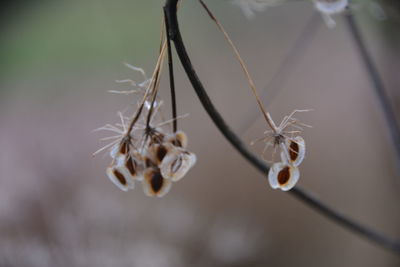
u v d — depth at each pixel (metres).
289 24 1.26
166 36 0.31
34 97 1.16
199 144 0.93
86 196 0.50
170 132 0.33
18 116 1.05
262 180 0.85
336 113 0.99
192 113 1.02
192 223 0.56
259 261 0.71
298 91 1.04
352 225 0.38
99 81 1.21
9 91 1.21
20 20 1.28
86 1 1.44
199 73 1.17
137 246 0.48
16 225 0.49
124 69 1.25
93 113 1.07
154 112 0.32
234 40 1.26
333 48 1.15
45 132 0.93
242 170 0.86
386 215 0.76
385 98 0.41
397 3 0.44
